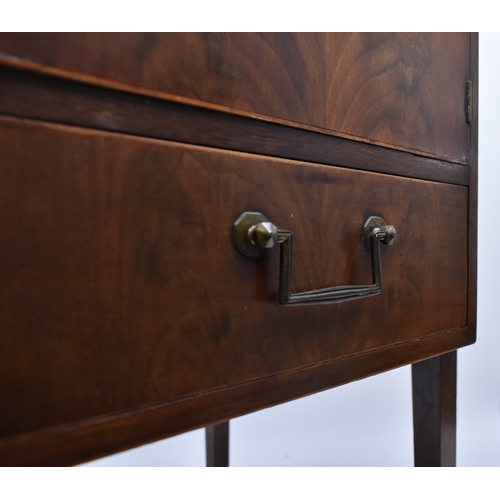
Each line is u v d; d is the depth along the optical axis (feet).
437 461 1.84
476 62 1.75
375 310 1.40
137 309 0.94
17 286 0.81
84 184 0.87
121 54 0.91
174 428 1.00
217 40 1.04
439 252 1.61
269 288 1.15
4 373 0.80
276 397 1.17
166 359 0.99
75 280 0.87
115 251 0.91
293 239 1.18
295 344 1.20
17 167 0.80
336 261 1.28
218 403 1.07
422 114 1.52
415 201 1.51
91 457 0.89
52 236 0.84
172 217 0.98
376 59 1.37
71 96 0.86
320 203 1.24
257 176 1.11
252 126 1.11
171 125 0.98
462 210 1.71
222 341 1.07
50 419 0.85
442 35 1.59
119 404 0.93
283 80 1.16
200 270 1.03
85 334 0.88
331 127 1.26
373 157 1.38
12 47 0.79
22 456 0.82
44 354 0.84
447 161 1.64
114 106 0.91
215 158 1.04
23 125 0.81
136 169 0.93
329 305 1.28
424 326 1.56
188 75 1.00
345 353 1.32
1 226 0.79
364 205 1.35
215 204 1.05
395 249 1.45
